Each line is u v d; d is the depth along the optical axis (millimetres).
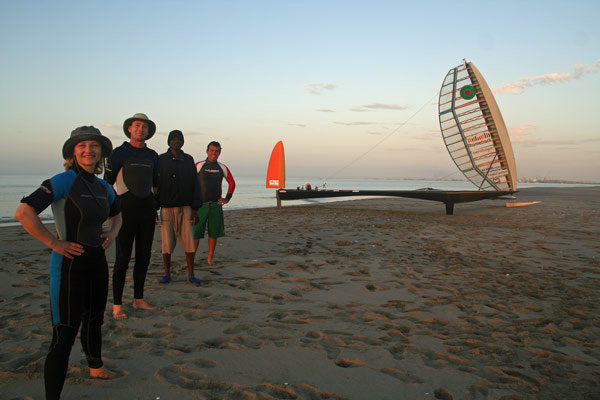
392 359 2590
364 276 4816
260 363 2459
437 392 2195
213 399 2021
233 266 5172
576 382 2354
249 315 3346
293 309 3543
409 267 5375
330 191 14688
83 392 2047
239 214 12773
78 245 1924
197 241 5148
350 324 3219
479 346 2854
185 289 4062
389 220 11445
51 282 1933
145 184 3354
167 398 2018
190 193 4230
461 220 11852
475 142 16422
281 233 8242
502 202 20547
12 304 3439
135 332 2893
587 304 3887
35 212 1822
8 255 5457
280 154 15742
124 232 3256
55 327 1887
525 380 2365
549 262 5910
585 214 14141
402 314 3504
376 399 2088
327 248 6656
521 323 3350
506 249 6965
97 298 2096
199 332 2938
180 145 4148
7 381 2131
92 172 2094
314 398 2070
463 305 3779
